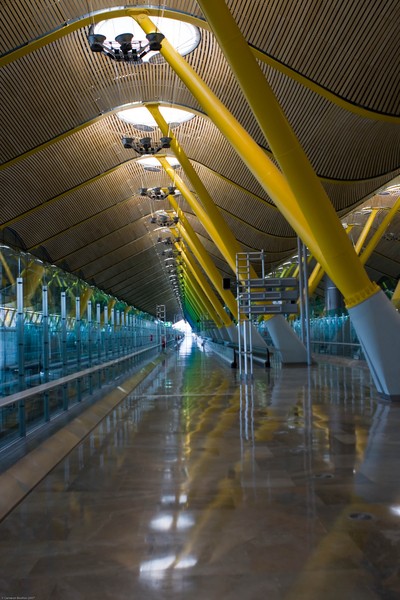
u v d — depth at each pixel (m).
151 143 23.36
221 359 34.66
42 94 19.52
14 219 28.16
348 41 14.84
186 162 24.53
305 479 6.09
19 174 25.39
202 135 26.36
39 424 8.76
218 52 18.47
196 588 3.53
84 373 11.21
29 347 8.49
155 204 39.22
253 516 4.89
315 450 7.55
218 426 9.65
